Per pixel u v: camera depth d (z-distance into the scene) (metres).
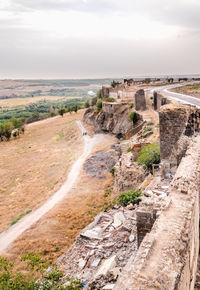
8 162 54.53
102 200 29.56
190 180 8.67
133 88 78.56
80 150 54.66
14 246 22.30
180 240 6.02
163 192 14.28
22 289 9.82
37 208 30.02
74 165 44.00
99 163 43.00
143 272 5.08
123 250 12.80
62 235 23.45
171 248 5.73
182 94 49.84
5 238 24.05
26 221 27.08
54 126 89.38
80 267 12.58
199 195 9.16
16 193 37.22
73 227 24.77
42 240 22.80
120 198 19.50
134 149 28.17
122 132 56.88
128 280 4.95
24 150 63.59
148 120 40.25
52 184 38.78
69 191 33.53
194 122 14.02
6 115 183.75
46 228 24.94
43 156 56.59
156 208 9.23
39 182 40.91
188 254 6.26
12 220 28.27
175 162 16.36
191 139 12.73
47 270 13.07
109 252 13.05
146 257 5.45
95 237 14.98
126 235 14.03
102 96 90.25
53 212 28.03
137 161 26.75
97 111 73.06
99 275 10.48
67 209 28.44
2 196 36.88
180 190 8.18
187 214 6.96
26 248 21.77
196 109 14.98
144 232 9.46
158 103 42.03
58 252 20.95
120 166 29.28
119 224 15.72
